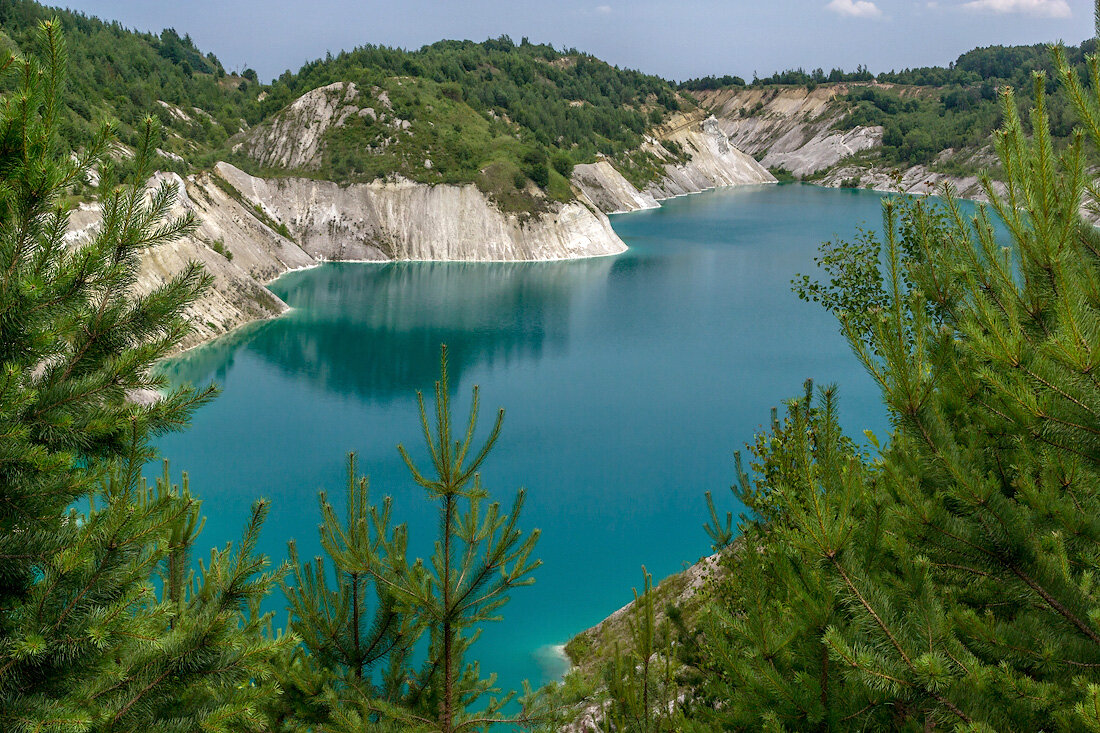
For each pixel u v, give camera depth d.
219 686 7.98
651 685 10.52
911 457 8.12
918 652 6.32
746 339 84.62
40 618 6.64
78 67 154.62
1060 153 6.20
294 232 138.88
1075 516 6.82
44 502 7.10
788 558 7.76
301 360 75.31
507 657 28.86
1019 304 6.95
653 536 39.78
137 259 7.74
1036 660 6.48
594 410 60.56
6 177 6.96
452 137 155.88
